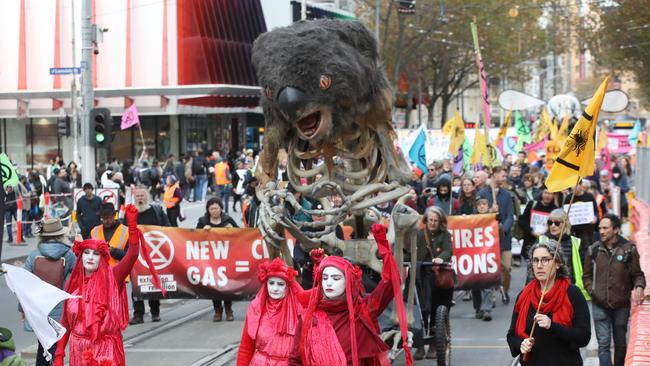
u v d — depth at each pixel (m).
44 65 55.25
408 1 55.78
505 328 15.68
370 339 8.29
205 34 55.88
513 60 72.38
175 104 55.66
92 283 10.02
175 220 25.58
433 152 37.28
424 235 13.34
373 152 11.67
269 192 11.59
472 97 108.31
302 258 12.74
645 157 29.28
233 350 14.00
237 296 16.03
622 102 30.39
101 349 9.94
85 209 19.77
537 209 18.58
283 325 8.71
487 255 16.34
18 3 55.34
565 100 42.56
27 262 11.95
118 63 55.50
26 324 11.68
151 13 55.16
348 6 78.19
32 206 30.62
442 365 12.28
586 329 8.46
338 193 11.39
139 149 59.28
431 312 13.19
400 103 77.31
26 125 58.69
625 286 11.47
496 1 64.81
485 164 26.09
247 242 15.98
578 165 9.23
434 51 68.38
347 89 10.93
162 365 13.00
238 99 60.22
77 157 39.25
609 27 53.06
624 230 30.17
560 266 8.60
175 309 18.03
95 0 55.44
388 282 8.30
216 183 41.47
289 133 11.66
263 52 11.17
